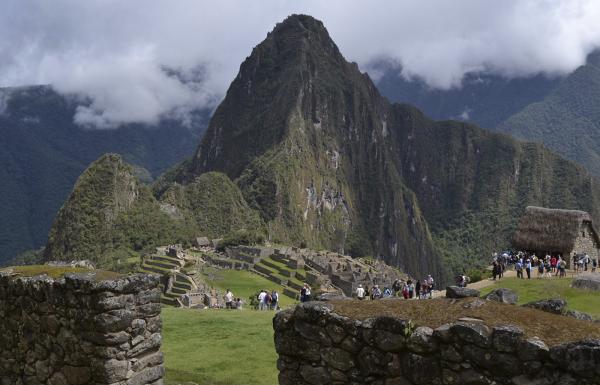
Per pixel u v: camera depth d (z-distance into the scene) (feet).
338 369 20.17
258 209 649.61
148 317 28.04
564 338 16.37
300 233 646.74
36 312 29.60
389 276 342.64
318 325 20.80
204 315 66.69
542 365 15.83
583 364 15.03
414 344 18.15
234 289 249.14
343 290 274.16
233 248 374.63
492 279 104.32
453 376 17.39
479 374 16.90
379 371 19.08
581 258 126.11
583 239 135.85
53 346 28.63
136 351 27.25
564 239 134.10
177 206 531.50
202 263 307.37
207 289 217.56
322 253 413.80
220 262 315.99
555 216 138.72
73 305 27.48
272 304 96.12
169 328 58.65
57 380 28.43
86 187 472.85
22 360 30.60
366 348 19.44
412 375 18.25
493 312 18.39
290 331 21.67
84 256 430.61
